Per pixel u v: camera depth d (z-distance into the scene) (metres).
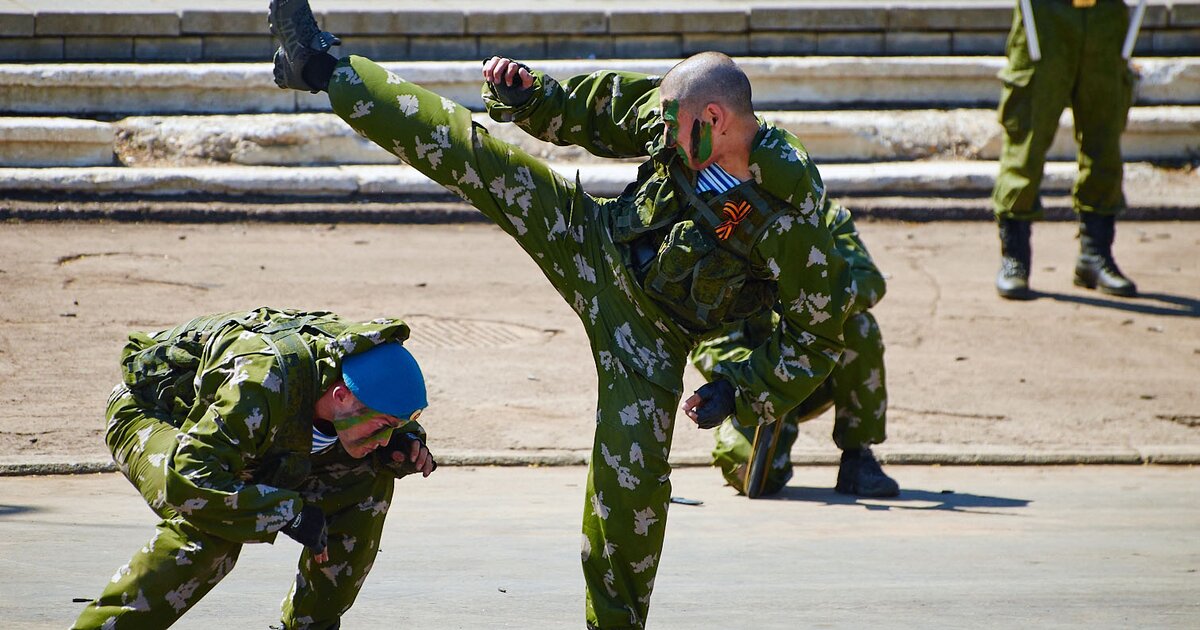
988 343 24.58
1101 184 27.41
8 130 29.66
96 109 32.41
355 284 25.45
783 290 9.55
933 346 24.25
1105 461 19.67
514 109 10.27
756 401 9.86
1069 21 26.00
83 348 20.97
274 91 33.31
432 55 36.09
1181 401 22.19
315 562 9.47
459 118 9.84
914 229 31.56
